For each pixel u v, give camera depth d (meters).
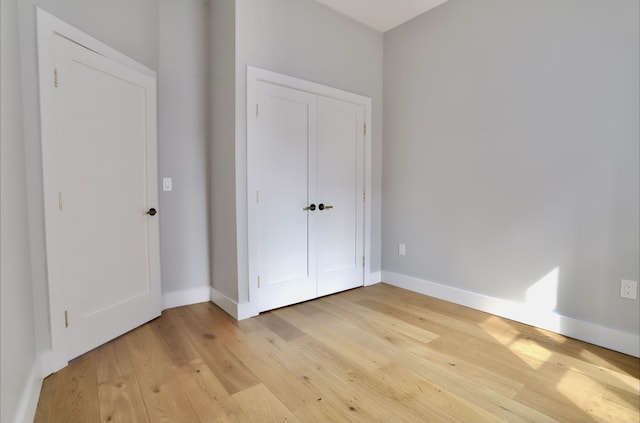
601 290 2.03
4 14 1.36
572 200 2.14
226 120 2.54
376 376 1.71
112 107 2.12
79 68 1.89
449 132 2.85
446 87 2.86
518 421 1.36
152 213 2.43
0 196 1.21
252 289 2.54
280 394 1.55
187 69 2.74
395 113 3.32
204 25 2.81
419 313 2.62
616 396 1.53
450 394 1.55
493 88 2.53
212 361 1.86
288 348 2.02
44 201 1.69
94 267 2.00
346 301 2.92
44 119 1.69
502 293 2.53
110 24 2.19
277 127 2.64
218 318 2.51
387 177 3.43
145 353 1.95
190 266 2.83
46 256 1.70
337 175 3.09
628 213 1.92
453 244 2.86
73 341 1.85
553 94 2.20
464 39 2.71
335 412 1.43
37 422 1.35
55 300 1.74
